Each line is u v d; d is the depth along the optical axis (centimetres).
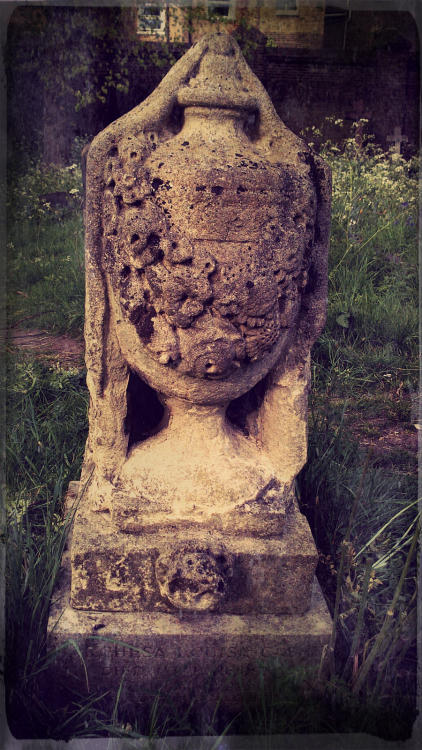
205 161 146
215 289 145
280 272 150
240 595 158
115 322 157
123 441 167
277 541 159
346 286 281
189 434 167
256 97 158
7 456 229
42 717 149
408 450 248
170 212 146
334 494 216
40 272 290
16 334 296
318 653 156
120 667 154
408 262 275
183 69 156
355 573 187
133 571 156
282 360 168
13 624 156
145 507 159
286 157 159
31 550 173
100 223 153
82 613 158
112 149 152
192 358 147
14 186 257
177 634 152
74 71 216
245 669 155
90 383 165
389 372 280
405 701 155
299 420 168
